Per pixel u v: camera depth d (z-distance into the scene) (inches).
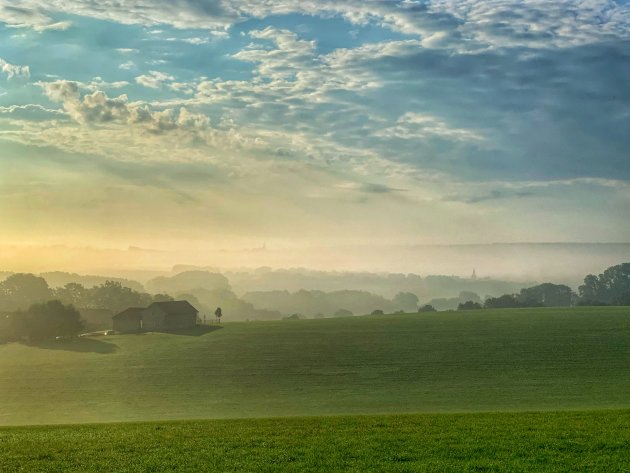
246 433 1277.1
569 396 2746.1
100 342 5142.7
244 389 3267.7
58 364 4215.1
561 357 3666.3
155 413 2711.6
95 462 1055.6
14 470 1021.2
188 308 6077.8
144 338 5251.0
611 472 943.0
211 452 1105.4
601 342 4023.1
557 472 948.0
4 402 3129.9
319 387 3245.6
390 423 1369.3
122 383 3531.0
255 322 6279.5
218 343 4776.1
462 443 1129.4
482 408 2497.5
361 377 3447.3
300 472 977.5
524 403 2605.8
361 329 5142.7
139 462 1051.3
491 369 3481.8
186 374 3708.2
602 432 1184.2
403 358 3897.6
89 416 2704.2
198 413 2669.8
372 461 1029.2
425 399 2819.9
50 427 1472.7
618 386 2942.9
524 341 4200.3
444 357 3863.2
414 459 1040.2
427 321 5492.1
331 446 1128.8
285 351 4296.3
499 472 957.8
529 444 1106.7
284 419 1508.4
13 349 4958.2
